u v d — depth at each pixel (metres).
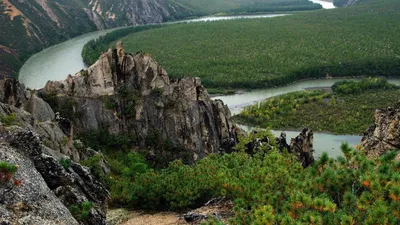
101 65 77.00
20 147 28.81
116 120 75.12
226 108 86.81
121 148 73.19
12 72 185.12
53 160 29.95
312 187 29.55
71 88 74.62
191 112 79.06
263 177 36.88
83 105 73.75
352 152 32.16
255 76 190.62
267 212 26.92
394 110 52.16
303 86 184.25
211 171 45.50
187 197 43.06
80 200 29.25
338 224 24.48
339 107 143.75
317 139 120.00
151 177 48.38
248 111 141.38
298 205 26.50
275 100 152.38
